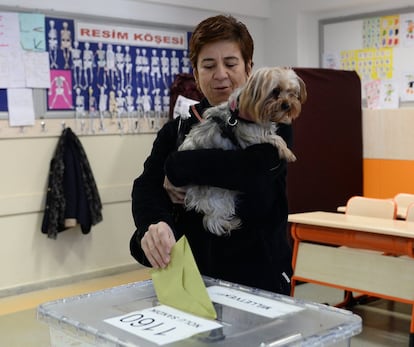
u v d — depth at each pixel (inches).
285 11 241.8
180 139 60.2
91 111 197.6
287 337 36.7
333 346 38.6
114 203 205.8
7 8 176.4
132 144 209.9
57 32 187.9
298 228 156.9
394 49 221.1
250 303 44.3
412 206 157.8
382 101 227.1
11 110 178.9
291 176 203.8
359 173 230.5
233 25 59.0
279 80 55.1
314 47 245.0
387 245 137.9
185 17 221.6
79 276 197.5
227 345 35.8
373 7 225.3
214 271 57.4
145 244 47.8
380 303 177.2
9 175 180.5
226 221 56.4
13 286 183.0
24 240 184.9
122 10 202.8
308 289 191.2
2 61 176.4
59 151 186.1
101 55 199.0
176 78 215.0
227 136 55.0
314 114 211.5
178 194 57.6
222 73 58.9
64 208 184.1
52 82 187.6
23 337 146.1
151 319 41.1
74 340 41.3
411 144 217.8
